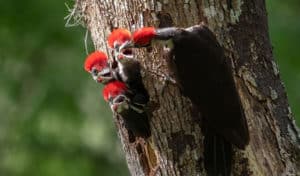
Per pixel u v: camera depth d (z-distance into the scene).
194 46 10.95
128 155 12.05
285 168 11.66
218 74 11.03
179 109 11.41
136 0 11.41
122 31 11.05
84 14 12.31
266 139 11.59
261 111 11.61
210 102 11.03
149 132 11.58
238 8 11.55
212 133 11.37
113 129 21.88
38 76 20.80
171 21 11.37
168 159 11.54
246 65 11.56
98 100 21.20
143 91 11.52
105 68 11.33
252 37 11.65
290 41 19.44
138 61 11.39
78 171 21.59
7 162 21.45
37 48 20.52
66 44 20.33
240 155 11.46
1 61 20.70
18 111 21.08
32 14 19.95
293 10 20.03
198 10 11.38
